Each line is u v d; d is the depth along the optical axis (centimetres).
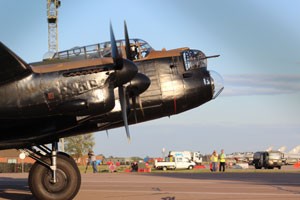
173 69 2020
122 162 8944
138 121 1988
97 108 1525
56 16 7950
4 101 1480
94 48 1925
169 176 3183
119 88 1717
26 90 1491
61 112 1509
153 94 1962
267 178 2828
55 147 1647
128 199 1653
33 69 1528
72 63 1553
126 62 1573
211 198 1661
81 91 1518
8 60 1398
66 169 1620
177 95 1992
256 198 1655
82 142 9500
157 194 1806
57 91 1506
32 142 1616
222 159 4666
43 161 1617
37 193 1609
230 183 2352
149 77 1988
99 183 2394
